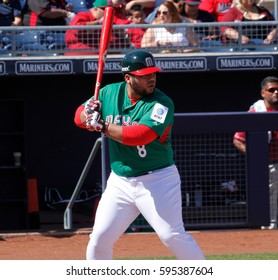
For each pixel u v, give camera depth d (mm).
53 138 42406
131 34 39938
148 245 31609
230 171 34906
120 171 19391
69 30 39000
